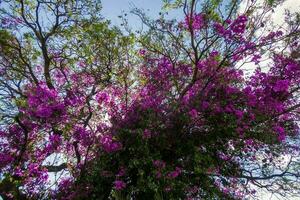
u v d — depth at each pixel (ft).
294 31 36.81
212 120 36.32
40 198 37.76
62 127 37.55
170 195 34.53
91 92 40.96
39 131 37.96
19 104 36.78
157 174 33.73
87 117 37.88
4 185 37.01
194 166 35.60
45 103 35.94
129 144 35.53
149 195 35.29
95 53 43.14
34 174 37.45
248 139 36.37
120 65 42.06
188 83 39.42
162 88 38.70
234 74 38.04
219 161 37.01
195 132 36.42
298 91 38.55
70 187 37.32
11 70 44.73
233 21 36.58
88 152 37.40
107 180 35.68
